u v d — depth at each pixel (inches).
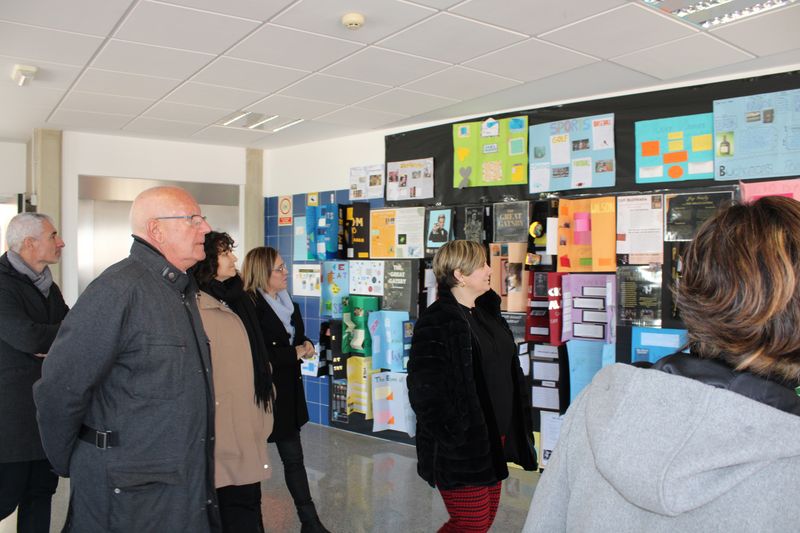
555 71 150.4
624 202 161.9
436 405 86.4
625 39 128.1
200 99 183.3
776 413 23.5
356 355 221.0
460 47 135.6
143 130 228.8
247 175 264.8
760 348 25.8
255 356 99.2
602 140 167.9
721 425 24.0
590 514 28.8
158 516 68.6
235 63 148.6
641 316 158.4
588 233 168.7
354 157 234.4
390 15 118.2
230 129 226.5
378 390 207.5
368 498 152.6
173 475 69.2
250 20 121.4
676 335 152.5
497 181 188.7
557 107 177.2
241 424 89.6
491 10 115.0
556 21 119.6
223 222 262.8
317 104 187.8
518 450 101.0
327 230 226.4
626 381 27.8
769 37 124.2
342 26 124.1
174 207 74.7
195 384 72.2
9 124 219.5
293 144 255.0
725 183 148.4
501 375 98.0
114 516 67.2
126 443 68.0
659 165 158.1
